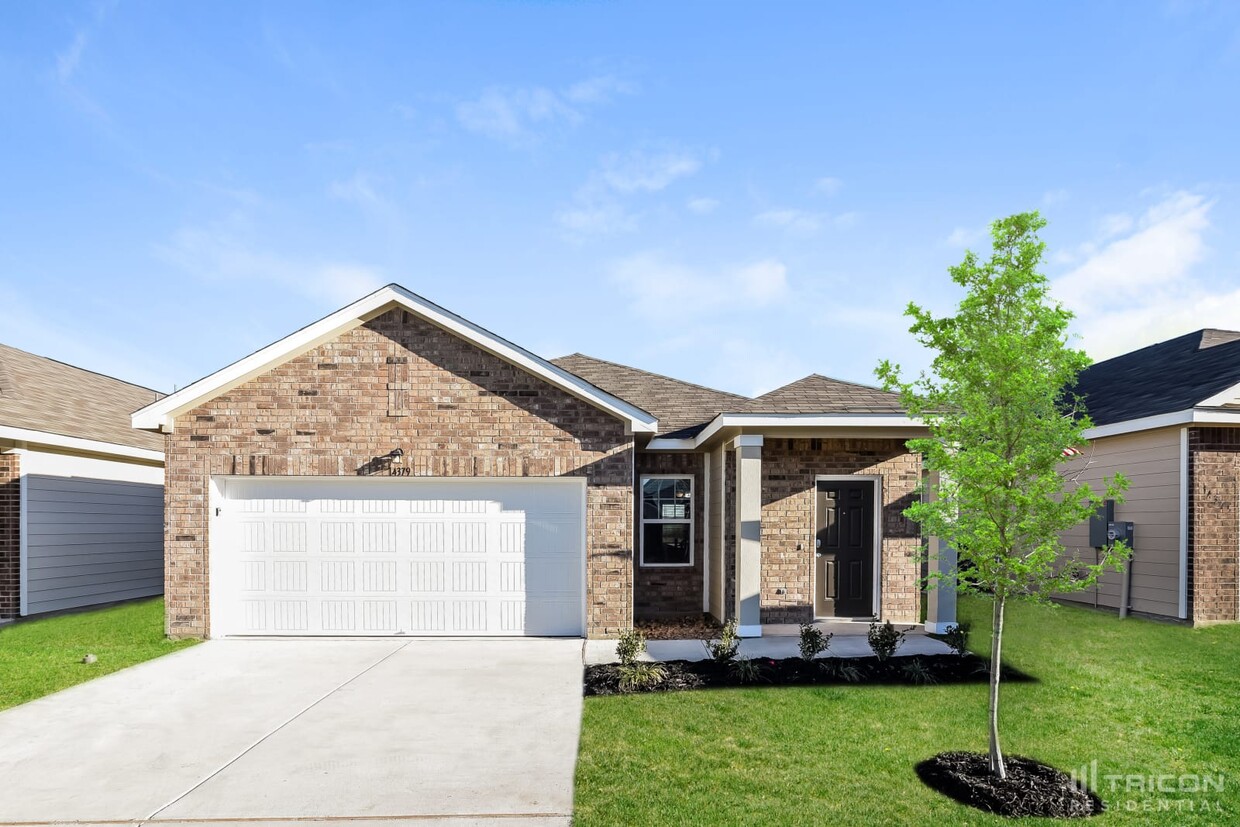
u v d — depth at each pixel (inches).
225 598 419.2
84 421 585.9
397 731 253.8
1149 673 324.2
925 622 436.5
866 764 221.8
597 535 414.9
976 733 249.0
